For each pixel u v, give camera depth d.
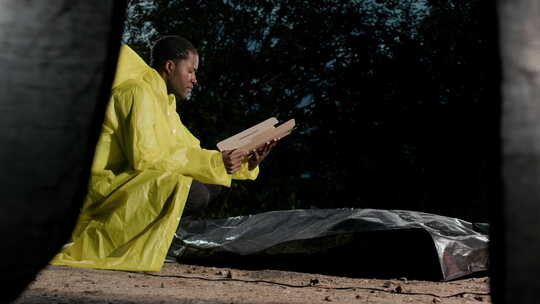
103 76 0.73
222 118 6.57
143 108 3.11
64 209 0.71
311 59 6.92
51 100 0.71
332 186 6.73
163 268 3.13
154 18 6.74
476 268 3.02
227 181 3.20
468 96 6.71
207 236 3.45
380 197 6.80
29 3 0.72
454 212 6.65
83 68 0.72
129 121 3.10
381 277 3.04
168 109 3.37
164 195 3.05
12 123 0.70
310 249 3.15
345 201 6.78
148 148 3.08
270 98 6.86
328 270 3.14
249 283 2.63
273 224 3.38
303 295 2.29
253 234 3.34
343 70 6.93
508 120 0.67
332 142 6.85
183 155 3.19
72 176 0.72
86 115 0.72
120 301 1.95
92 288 2.26
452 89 6.76
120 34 0.75
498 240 0.68
